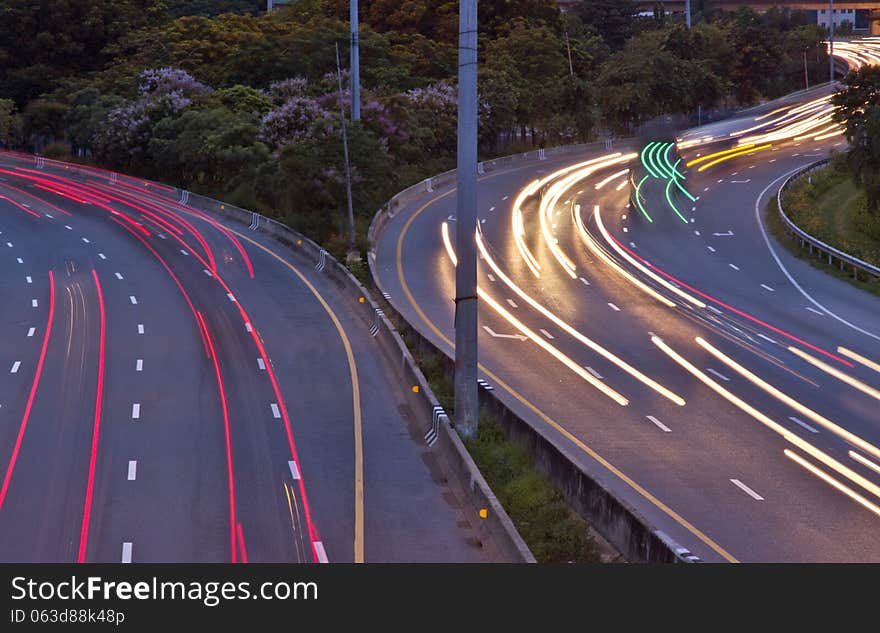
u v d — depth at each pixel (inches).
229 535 962.1
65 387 1480.1
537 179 3809.1
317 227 2871.6
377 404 1411.2
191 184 3821.4
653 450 1209.4
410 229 2908.5
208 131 3676.2
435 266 2455.7
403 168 3814.0
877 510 1022.4
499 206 3255.4
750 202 3211.1
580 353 1695.4
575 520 963.3
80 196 3607.3
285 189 3073.3
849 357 1674.5
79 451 1205.1
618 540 921.5
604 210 3171.8
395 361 1583.4
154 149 3870.6
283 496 1069.8
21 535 959.6
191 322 1900.8
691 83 5403.5
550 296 2143.2
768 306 2044.8
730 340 1784.0
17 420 1326.3
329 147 2987.2
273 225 2859.3
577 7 7844.5
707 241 2701.8
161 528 976.9
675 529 968.3
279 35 4906.5
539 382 1518.2
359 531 976.9
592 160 4355.3
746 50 6486.2
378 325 1777.8
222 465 1162.0
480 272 2374.5
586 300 2106.3
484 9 5802.2
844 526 978.1
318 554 920.3
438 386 1460.4
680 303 2071.9
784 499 1051.3
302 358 1649.9
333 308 2016.5
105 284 2260.1
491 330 1859.0
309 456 1198.3
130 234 2888.8
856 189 3353.8
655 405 1398.9
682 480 1107.3
